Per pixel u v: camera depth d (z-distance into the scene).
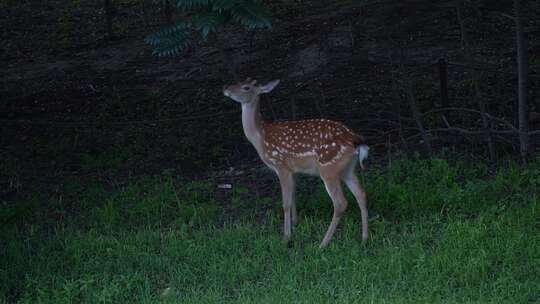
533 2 20.64
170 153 15.64
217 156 15.38
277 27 20.80
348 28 19.98
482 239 11.21
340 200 11.57
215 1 11.47
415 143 15.01
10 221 12.85
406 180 13.23
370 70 18.08
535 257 10.65
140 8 23.48
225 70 18.84
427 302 9.59
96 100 18.17
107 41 21.36
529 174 12.98
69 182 14.47
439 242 11.29
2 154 15.84
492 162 13.84
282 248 11.48
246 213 12.91
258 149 12.01
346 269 10.67
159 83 18.69
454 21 19.89
